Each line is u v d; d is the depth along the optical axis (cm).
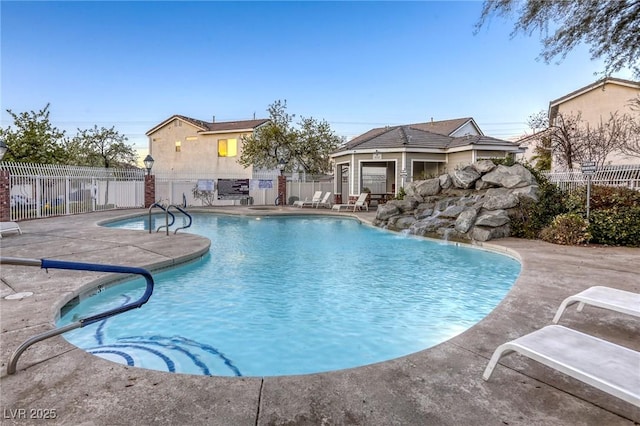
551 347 237
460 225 1002
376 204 2109
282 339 419
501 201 1001
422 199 1280
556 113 2075
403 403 229
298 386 250
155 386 248
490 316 382
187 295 561
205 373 345
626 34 716
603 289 375
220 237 1127
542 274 560
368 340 418
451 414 216
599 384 198
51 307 400
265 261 795
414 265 766
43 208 1350
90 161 2692
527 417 213
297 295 570
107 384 250
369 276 682
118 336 416
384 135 2092
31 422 207
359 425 207
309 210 1888
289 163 2573
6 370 263
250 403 228
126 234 945
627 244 823
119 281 570
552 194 1020
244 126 2567
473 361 285
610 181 1113
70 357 289
